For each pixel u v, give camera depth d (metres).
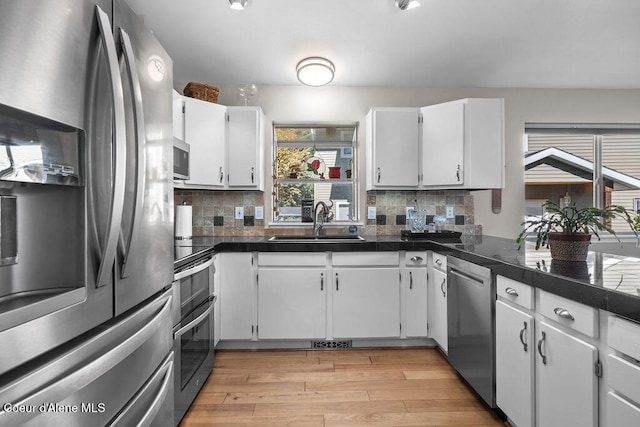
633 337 0.88
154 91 1.10
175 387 1.49
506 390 1.49
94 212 0.78
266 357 2.38
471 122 2.62
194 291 1.80
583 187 3.28
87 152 0.75
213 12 2.11
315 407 1.75
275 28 2.27
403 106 3.09
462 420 1.64
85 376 0.71
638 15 2.14
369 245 2.45
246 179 2.72
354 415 1.68
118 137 0.79
